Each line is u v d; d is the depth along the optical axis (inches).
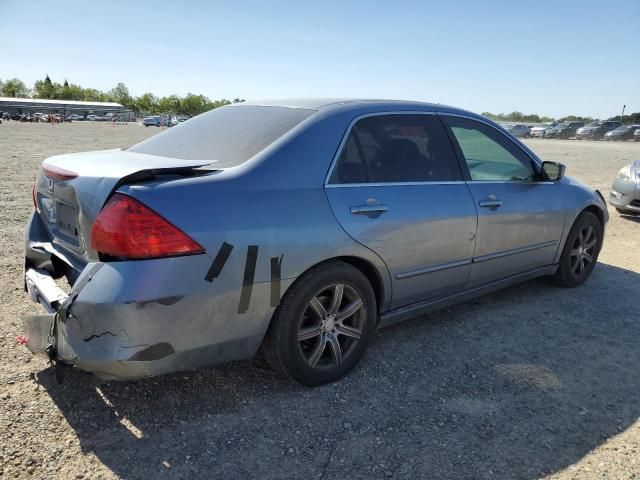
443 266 142.6
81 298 93.1
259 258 104.0
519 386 126.9
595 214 202.5
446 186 143.1
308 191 113.8
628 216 349.7
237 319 104.3
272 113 131.6
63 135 1263.5
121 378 96.5
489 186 155.9
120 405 111.0
